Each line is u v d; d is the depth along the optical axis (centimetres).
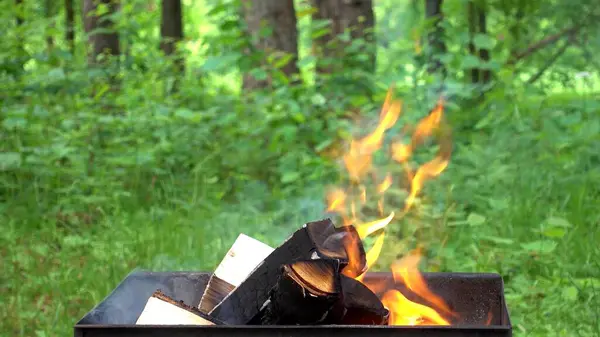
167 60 913
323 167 659
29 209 630
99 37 921
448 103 715
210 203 637
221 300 310
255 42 859
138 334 256
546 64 921
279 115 731
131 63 861
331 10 862
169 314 282
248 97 784
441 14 812
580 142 666
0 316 459
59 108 777
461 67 729
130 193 652
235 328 254
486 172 626
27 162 678
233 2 759
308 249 294
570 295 440
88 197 619
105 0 936
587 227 561
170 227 575
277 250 295
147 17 980
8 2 867
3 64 776
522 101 753
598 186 623
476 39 751
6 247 573
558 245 525
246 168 714
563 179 620
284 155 728
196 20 1853
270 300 285
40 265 534
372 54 802
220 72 838
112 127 755
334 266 276
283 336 253
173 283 321
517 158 656
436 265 500
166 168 721
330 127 725
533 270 498
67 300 474
